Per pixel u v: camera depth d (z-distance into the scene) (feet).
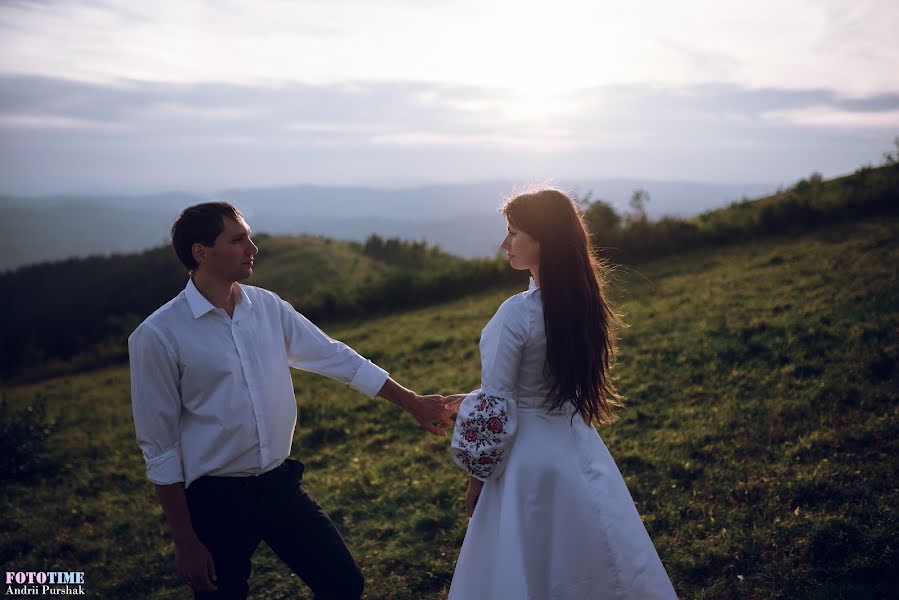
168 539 19.17
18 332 144.56
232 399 9.53
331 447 26.08
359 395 32.68
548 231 9.30
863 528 12.94
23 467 29.14
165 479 9.23
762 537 13.35
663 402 23.16
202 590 9.45
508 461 9.50
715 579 12.57
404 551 15.66
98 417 39.65
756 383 23.00
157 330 9.32
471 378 31.91
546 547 9.29
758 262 43.78
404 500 18.88
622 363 28.30
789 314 30.22
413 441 24.75
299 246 136.98
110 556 18.54
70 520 22.20
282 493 9.97
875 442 16.72
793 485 15.20
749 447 18.10
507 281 62.64
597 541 9.23
